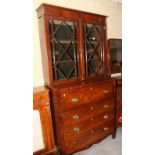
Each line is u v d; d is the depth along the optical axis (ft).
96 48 6.43
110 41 7.90
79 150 6.00
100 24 6.31
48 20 4.97
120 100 7.25
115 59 8.19
